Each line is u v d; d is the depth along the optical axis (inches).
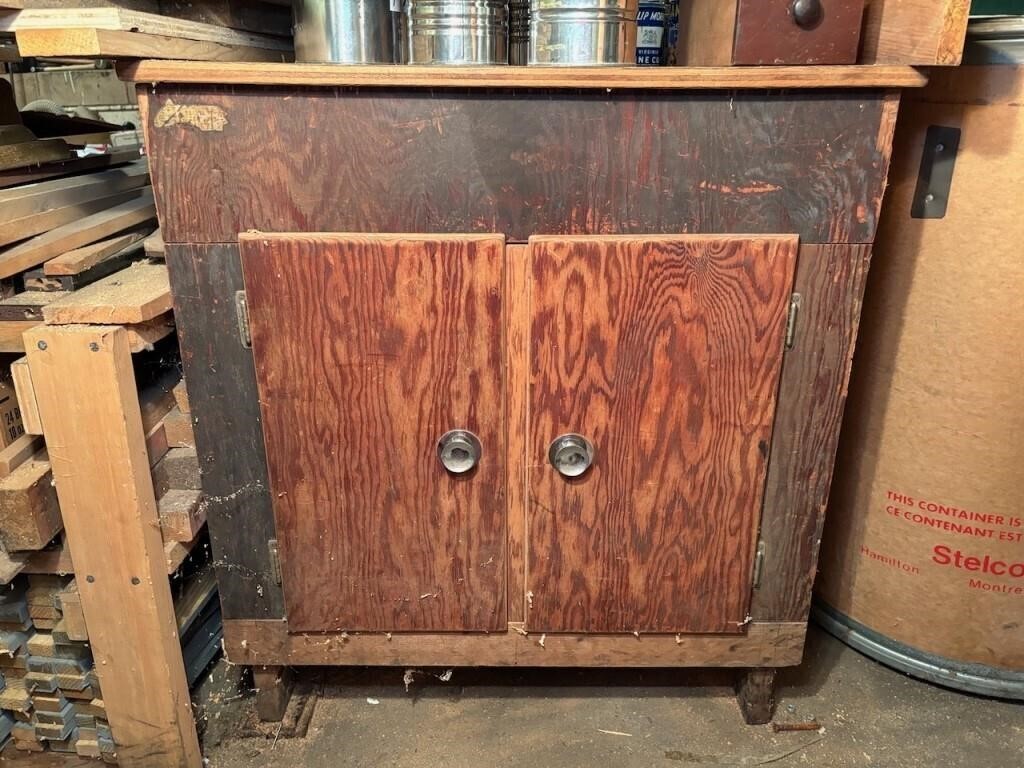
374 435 41.2
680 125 36.4
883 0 36.4
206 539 53.2
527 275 38.4
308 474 42.0
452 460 41.3
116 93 100.6
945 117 42.6
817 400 41.0
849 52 35.6
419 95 35.7
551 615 45.5
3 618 44.8
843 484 53.6
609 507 42.8
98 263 45.2
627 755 48.1
